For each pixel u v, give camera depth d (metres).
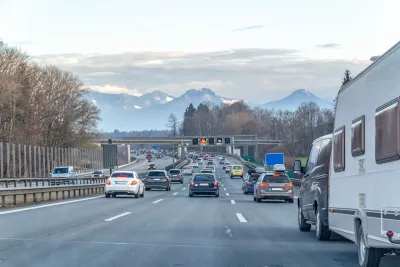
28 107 97.75
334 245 15.77
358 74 12.21
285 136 146.75
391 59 9.81
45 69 108.88
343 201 13.44
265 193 37.47
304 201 18.88
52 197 41.50
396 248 10.18
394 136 9.47
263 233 18.75
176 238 16.94
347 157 13.09
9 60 91.38
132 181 42.31
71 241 15.87
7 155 65.94
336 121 14.55
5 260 12.61
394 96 9.56
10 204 33.34
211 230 19.45
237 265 12.29
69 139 112.81
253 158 140.12
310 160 18.72
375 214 10.48
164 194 51.44
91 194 50.41
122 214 25.66
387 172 9.82
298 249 14.91
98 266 11.94
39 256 13.20
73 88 113.44
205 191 46.38
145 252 14.00
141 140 144.12
